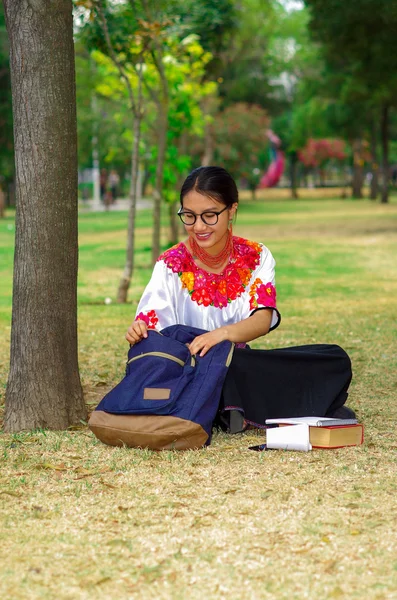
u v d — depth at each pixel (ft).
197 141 137.80
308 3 70.85
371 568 9.80
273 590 9.29
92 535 10.89
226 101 172.45
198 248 16.08
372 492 12.47
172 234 63.21
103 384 21.08
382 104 112.68
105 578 9.59
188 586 9.41
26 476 13.47
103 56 45.01
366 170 284.00
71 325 16.97
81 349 26.13
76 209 16.85
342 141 211.61
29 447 15.14
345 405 18.54
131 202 37.96
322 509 11.75
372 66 73.97
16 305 16.66
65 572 9.79
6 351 26.14
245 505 11.95
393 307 34.94
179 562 10.00
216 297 16.14
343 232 84.17
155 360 14.93
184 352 15.11
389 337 27.61
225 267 16.19
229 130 149.79
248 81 171.53
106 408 14.99
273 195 238.48
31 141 16.22
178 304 16.20
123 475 13.46
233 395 15.56
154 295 16.02
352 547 10.38
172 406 14.69
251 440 15.74
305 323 30.71
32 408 16.57
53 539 10.77
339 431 15.10
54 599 9.14
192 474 13.50
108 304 37.58
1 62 116.98
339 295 39.19
